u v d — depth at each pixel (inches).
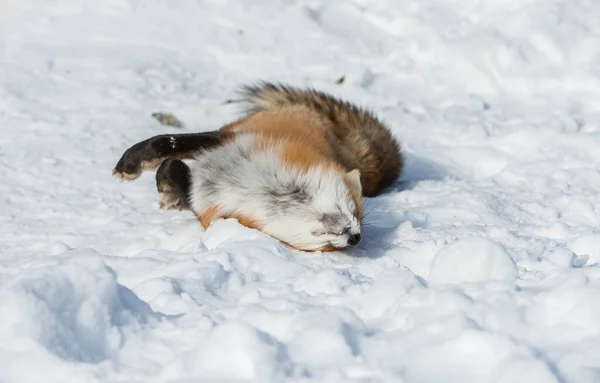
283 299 276.1
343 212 374.6
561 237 399.2
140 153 442.0
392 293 274.1
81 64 720.3
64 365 230.2
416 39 781.3
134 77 701.9
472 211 447.5
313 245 377.4
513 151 598.5
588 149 578.9
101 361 239.1
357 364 229.6
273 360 228.7
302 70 746.2
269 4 814.5
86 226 452.8
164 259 327.3
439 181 535.2
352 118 528.1
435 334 245.4
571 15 786.2
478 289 272.7
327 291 293.9
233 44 772.6
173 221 448.5
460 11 820.6
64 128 603.5
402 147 610.2
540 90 721.0
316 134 466.0
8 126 601.6
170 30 781.3
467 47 759.1
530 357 222.4
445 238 387.5
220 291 301.4
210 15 798.5
